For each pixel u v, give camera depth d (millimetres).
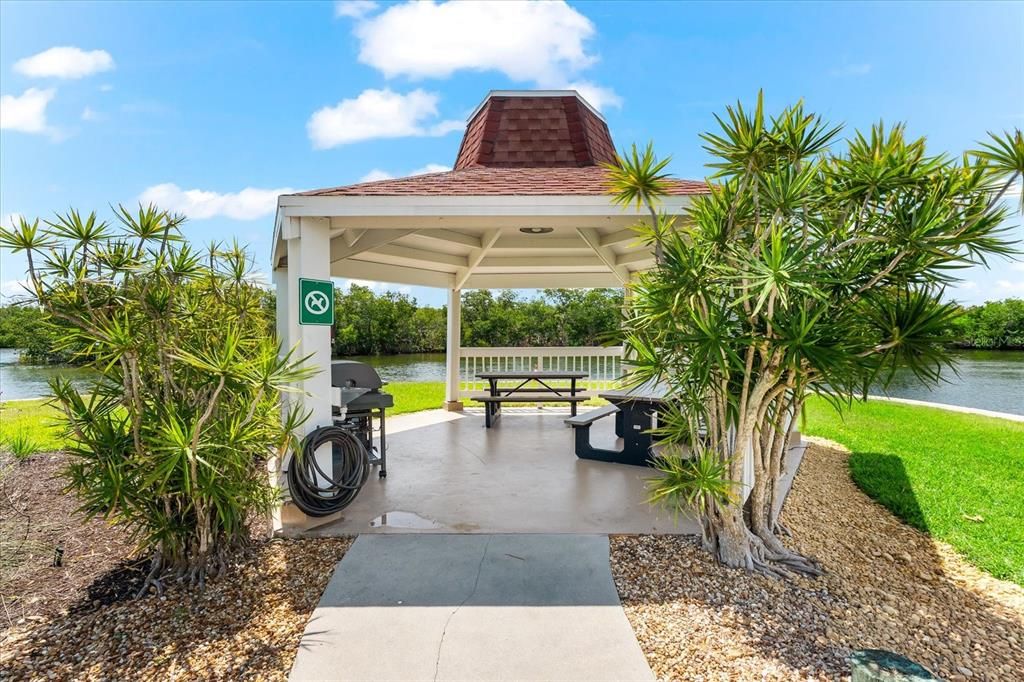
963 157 2789
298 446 3209
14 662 2318
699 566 3199
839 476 5539
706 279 2824
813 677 2225
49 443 6180
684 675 2232
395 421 8305
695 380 3098
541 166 7133
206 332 3289
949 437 7180
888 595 3084
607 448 6293
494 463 5711
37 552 3381
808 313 2857
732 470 3236
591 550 3393
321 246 3932
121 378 2949
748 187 3008
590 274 9203
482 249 7098
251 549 3424
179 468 2822
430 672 2254
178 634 2535
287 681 2201
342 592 2891
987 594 3199
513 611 2703
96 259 2830
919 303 2715
